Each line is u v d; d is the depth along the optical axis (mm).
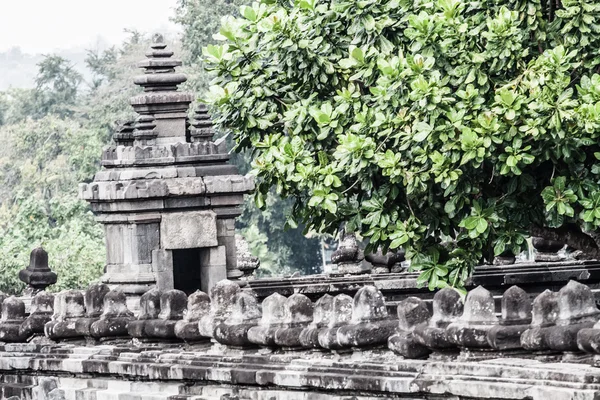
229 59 31250
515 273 33625
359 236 30609
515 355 20625
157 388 26922
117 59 115562
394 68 28594
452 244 30188
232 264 39875
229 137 78688
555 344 19797
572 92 27719
